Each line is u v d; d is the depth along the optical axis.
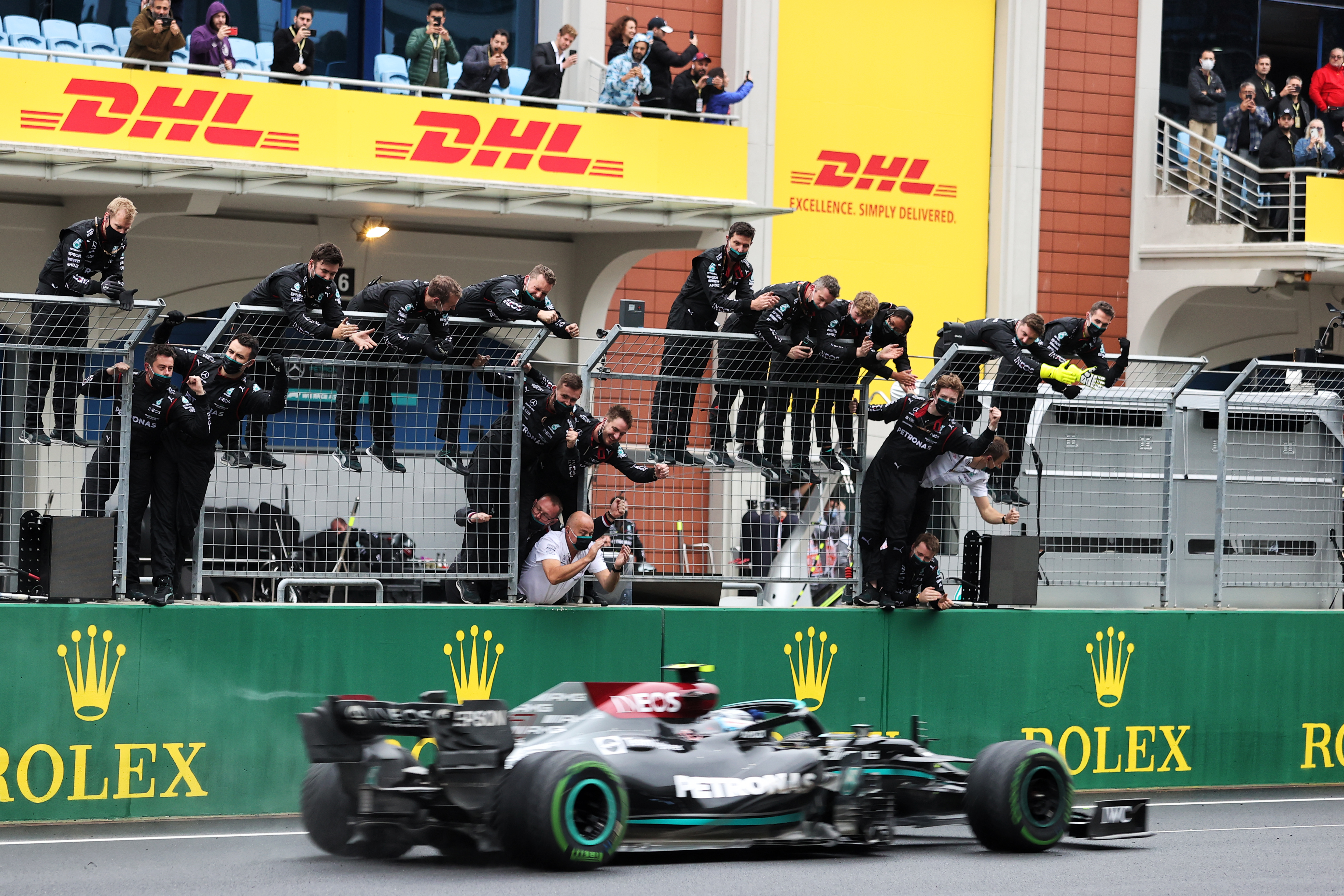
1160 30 80.69
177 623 38.94
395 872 30.83
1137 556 50.38
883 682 46.00
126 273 63.16
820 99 74.88
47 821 37.56
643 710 33.03
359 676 40.62
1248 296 81.88
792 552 45.59
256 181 59.12
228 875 30.52
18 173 55.84
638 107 64.44
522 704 40.72
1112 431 50.00
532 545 43.19
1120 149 80.50
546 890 28.64
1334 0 86.44
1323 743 52.00
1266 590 52.72
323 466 40.91
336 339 39.56
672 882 30.09
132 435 39.19
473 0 72.50
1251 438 51.97
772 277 74.00
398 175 60.03
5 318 37.72
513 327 41.78
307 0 70.00
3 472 38.28
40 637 37.56
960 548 49.03
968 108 77.94
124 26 65.81
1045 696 47.94
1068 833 36.56
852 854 34.94
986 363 48.22
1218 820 43.31
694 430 44.44
